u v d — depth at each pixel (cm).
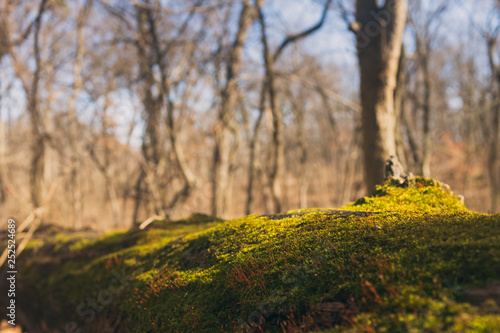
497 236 241
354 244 289
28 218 623
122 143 1177
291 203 3044
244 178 2938
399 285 231
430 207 369
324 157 3441
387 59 631
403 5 647
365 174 636
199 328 305
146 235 594
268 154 1981
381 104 626
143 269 469
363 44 648
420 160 1447
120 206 2688
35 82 1158
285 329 263
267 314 281
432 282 223
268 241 350
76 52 1507
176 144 1262
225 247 385
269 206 1972
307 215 380
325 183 3225
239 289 313
